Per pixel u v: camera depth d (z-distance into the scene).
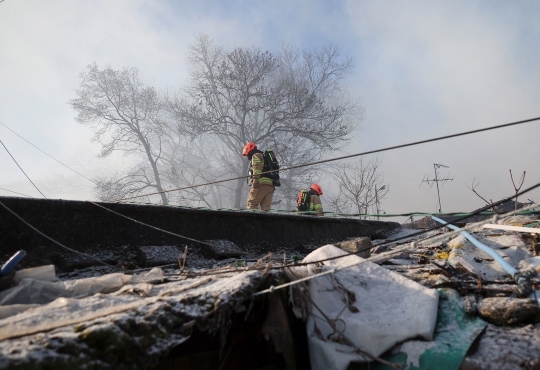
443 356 2.54
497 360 2.44
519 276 3.19
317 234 6.65
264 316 2.80
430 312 2.88
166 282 3.15
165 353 2.00
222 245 4.96
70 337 1.75
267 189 7.96
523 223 5.66
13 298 2.56
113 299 2.41
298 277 3.00
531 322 2.81
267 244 5.73
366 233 7.79
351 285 3.19
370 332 2.68
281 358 2.84
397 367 2.54
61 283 2.77
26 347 1.64
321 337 2.70
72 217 4.14
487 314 2.86
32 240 3.86
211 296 2.38
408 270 3.86
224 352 2.77
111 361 1.78
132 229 4.51
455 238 4.60
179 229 4.89
